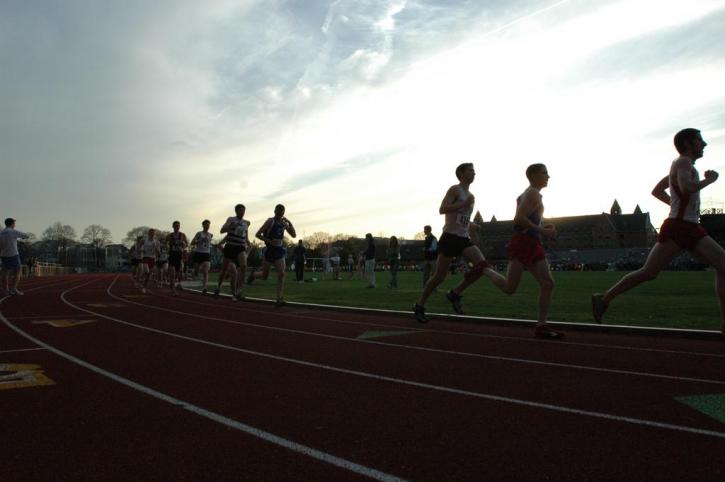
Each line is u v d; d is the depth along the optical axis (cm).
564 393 400
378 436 307
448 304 1116
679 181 579
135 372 481
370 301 1220
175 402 381
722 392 398
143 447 291
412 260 11119
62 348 609
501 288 698
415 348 604
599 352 568
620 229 11812
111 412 357
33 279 3503
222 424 331
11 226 1573
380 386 427
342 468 260
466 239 747
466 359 538
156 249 1858
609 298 658
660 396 389
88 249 13312
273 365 512
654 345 606
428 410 360
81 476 254
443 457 273
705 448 282
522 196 671
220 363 522
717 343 610
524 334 707
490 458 271
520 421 333
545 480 244
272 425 328
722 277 589
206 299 1396
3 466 266
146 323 848
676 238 592
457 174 738
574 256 8125
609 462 264
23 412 357
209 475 253
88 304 1223
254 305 1200
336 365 511
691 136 582
